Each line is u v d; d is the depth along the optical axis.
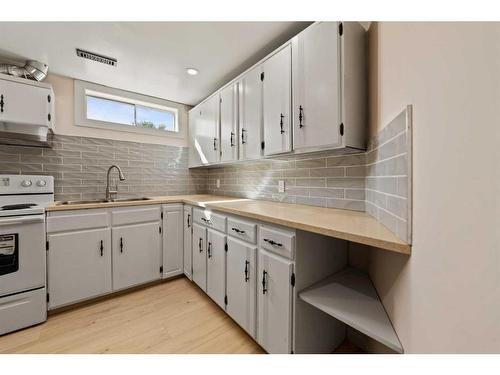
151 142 2.71
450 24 0.51
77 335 1.45
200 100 2.79
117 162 2.47
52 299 1.65
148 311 1.74
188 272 2.22
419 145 0.65
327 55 1.21
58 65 1.95
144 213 2.08
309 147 1.32
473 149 0.44
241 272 1.44
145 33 1.54
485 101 0.41
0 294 1.44
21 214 1.51
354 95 1.20
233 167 2.61
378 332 0.82
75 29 1.49
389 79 0.92
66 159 2.18
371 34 1.19
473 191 0.43
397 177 0.79
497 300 0.38
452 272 0.49
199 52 1.76
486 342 0.40
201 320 1.62
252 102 1.75
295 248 1.09
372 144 1.18
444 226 0.53
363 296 1.07
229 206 1.66
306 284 1.14
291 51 1.42
